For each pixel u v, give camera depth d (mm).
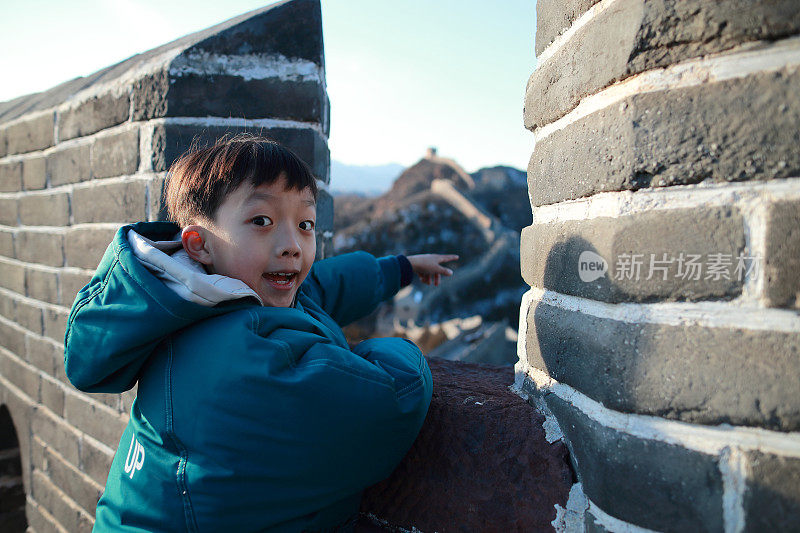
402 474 943
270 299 903
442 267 1437
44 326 1798
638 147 658
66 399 1701
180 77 1243
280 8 1278
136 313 787
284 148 905
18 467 2244
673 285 634
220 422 750
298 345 798
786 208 567
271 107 1281
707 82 617
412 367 876
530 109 976
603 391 699
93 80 1600
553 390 859
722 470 598
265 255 865
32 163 1798
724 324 603
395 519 935
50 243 1717
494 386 1063
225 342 781
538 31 956
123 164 1363
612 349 684
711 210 612
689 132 624
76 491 1670
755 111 586
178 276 791
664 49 640
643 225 658
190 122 1255
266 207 854
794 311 564
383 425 804
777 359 569
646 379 645
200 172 881
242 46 1269
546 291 907
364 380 789
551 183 875
